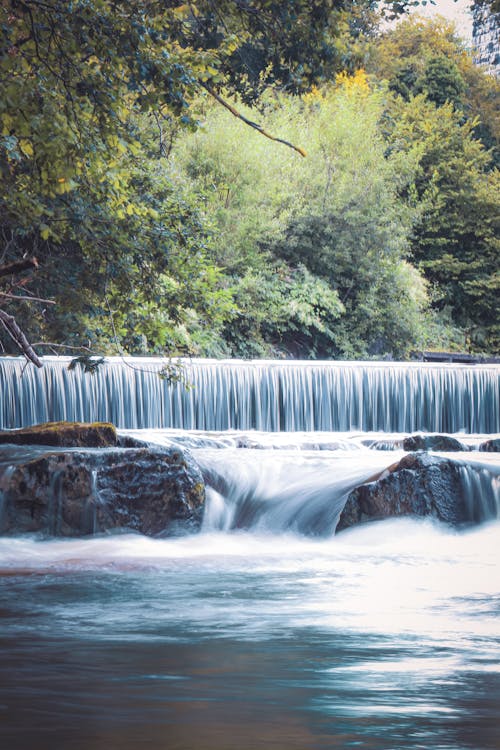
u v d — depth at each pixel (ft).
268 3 49.01
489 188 139.64
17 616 27.02
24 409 72.02
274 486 50.85
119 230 54.24
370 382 86.84
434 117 145.28
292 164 115.34
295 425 84.58
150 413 78.13
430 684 18.71
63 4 38.93
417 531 45.16
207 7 48.98
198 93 42.52
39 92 36.70
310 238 116.47
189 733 14.96
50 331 66.95
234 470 52.24
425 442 68.74
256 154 107.96
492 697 17.62
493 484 46.70
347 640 23.40
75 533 45.37
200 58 41.50
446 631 24.57
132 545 43.93
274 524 48.08
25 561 38.96
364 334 118.52
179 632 24.57
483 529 45.96
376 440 72.54
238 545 45.11
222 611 27.73
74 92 39.63
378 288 117.91
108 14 39.63
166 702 17.11
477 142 146.20
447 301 138.51
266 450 62.59
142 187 57.31
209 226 58.85
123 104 41.68
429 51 168.45
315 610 27.91
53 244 61.52
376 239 117.29
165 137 69.87
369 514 46.03
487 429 89.20
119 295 58.08
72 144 37.27
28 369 72.23
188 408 80.07
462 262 138.31
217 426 81.56
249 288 106.83
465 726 15.52
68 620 26.40
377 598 30.07
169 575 35.24
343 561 38.96
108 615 27.14
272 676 19.43
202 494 47.88
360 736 14.85
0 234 61.21
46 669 20.08
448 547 42.63
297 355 113.50
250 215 108.27
